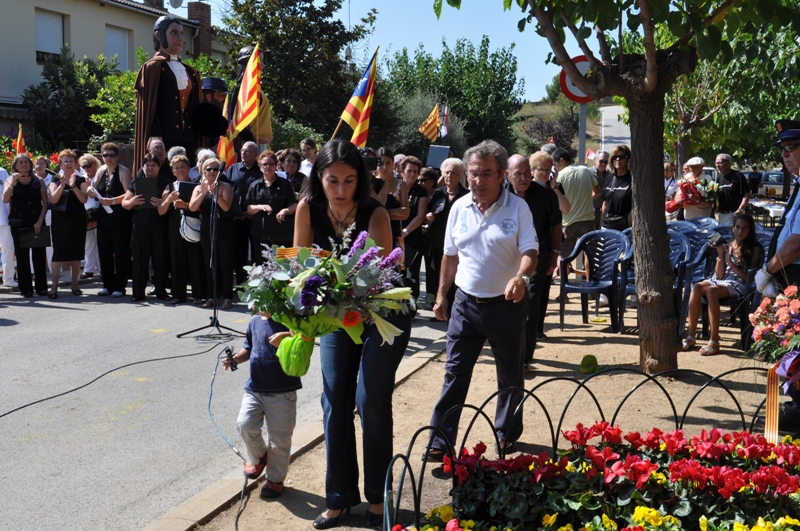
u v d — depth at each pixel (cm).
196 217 1005
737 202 1086
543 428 534
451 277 493
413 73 4425
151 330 875
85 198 1074
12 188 1052
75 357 752
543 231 665
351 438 403
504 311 465
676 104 1686
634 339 828
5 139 1800
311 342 359
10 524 406
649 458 379
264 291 338
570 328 902
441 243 925
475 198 470
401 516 407
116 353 768
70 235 1074
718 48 587
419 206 934
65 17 2453
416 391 637
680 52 622
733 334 830
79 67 2309
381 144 3116
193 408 605
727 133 1625
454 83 4369
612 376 657
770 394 413
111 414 589
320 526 396
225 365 452
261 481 456
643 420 541
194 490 454
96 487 456
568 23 628
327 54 2688
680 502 334
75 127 2308
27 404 609
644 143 625
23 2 2294
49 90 2286
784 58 942
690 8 584
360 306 340
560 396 605
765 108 1512
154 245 1052
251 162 1045
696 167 1098
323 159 378
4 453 508
